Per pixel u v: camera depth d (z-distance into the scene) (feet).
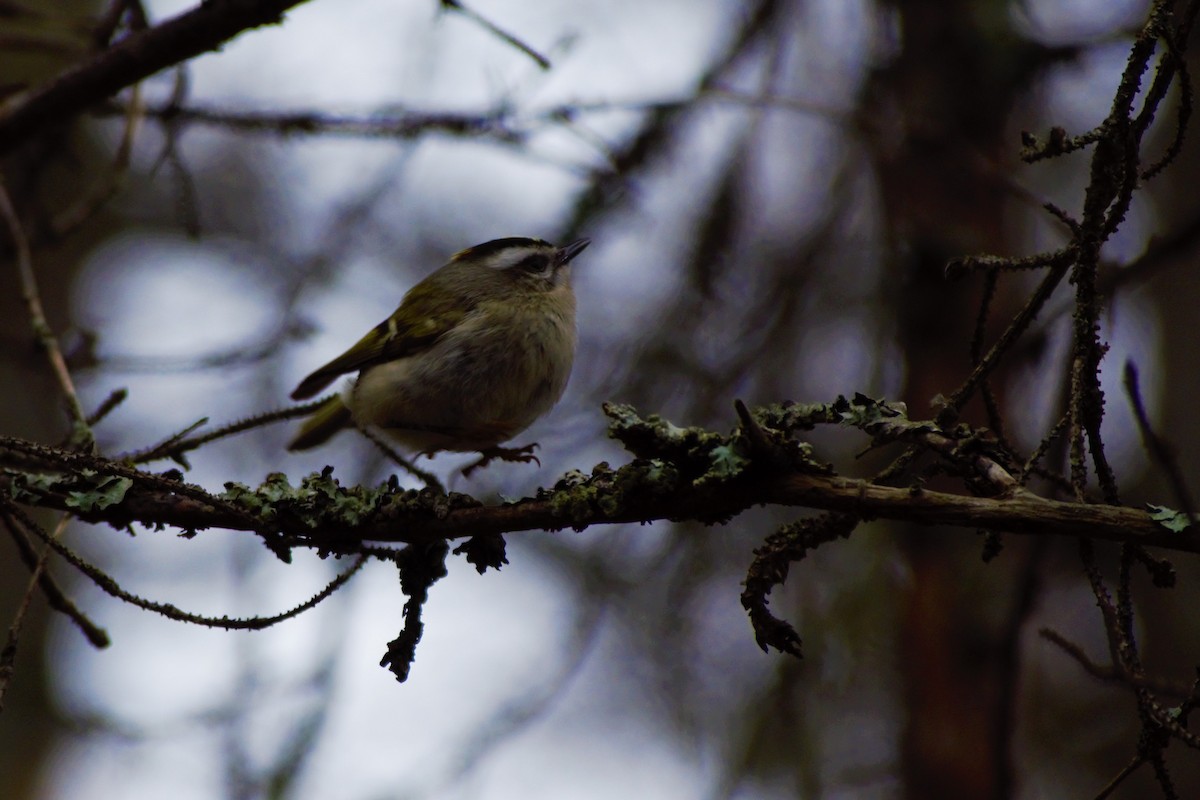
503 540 17.95
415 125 31.37
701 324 36.58
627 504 16.03
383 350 30.71
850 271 38.24
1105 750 41.32
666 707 40.93
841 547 37.14
